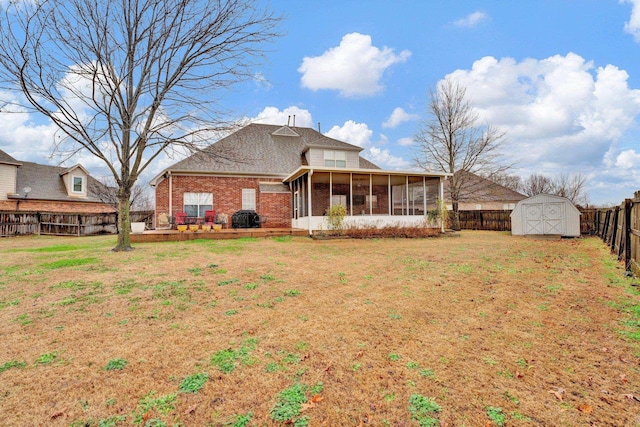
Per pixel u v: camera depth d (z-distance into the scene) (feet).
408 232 48.32
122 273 21.47
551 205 50.93
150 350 10.96
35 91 28.37
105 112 30.48
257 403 8.18
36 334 12.13
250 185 58.95
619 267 23.80
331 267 24.09
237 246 35.55
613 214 32.07
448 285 19.15
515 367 9.82
